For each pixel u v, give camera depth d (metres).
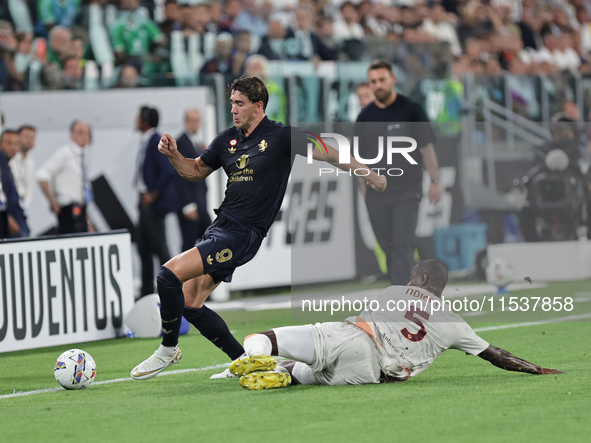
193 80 38.00
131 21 45.41
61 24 45.03
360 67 44.88
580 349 21.80
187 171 18.53
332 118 41.28
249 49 45.16
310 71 44.19
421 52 49.00
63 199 35.09
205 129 36.91
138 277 35.81
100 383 19.02
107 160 35.97
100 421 14.60
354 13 54.44
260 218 18.02
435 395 15.94
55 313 25.16
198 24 47.31
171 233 36.00
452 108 47.22
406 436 12.87
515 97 48.41
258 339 16.20
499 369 18.98
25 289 24.36
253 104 17.77
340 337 16.83
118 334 27.14
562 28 69.56
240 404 15.66
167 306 17.53
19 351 25.08
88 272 26.33
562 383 16.88
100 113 36.00
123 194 35.97
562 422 13.56
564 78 50.69
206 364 21.47
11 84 39.09
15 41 39.88
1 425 14.52
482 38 59.31
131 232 35.75
